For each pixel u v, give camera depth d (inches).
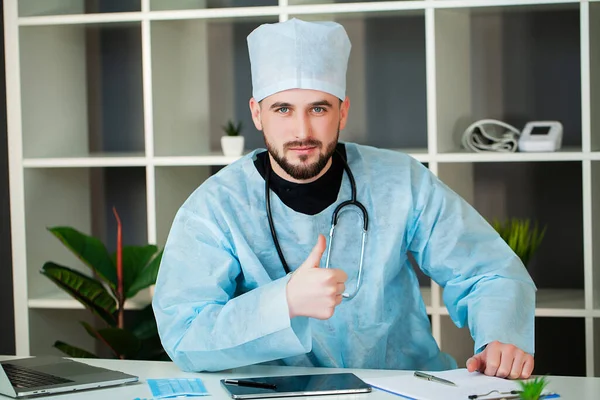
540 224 120.0
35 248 117.3
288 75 66.5
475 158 104.4
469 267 69.0
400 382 56.9
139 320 110.4
